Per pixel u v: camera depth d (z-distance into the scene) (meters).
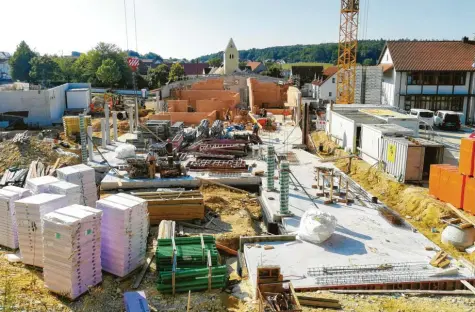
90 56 85.06
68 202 14.73
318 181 21.75
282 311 10.34
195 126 39.94
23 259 13.77
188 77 70.56
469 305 11.73
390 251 14.92
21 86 51.62
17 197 14.89
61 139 34.91
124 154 27.45
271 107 57.03
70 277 11.83
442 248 16.14
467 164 18.03
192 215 18.78
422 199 20.33
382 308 11.43
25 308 11.06
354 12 51.59
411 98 46.00
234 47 84.00
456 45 47.59
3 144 28.66
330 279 12.97
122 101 56.38
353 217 18.00
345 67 52.78
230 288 13.41
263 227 19.42
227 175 24.17
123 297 12.41
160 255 13.55
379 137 25.14
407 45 47.62
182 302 12.43
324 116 44.56
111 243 13.40
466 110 45.91
